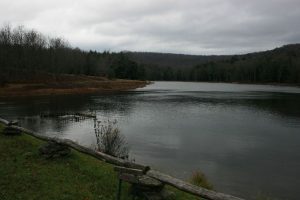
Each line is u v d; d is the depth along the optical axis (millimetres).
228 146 24484
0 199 8359
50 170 10664
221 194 7262
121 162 10516
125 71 155750
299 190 15516
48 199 8445
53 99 63312
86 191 9000
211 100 63719
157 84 154500
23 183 9508
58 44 113250
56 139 12156
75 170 10719
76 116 40188
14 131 15992
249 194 14805
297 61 161125
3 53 84938
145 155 21266
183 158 20812
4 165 11109
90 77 117062
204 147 24031
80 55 138000
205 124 34750
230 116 41188
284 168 19016
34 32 102750
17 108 48062
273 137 27938
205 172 17953
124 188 9203
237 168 18906
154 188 8148
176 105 54156
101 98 66375
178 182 7973
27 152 12672
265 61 176500
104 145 19344
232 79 188375
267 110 47312
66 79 99125
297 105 53844
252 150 23359
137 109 48188
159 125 33938
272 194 14922
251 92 91188
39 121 36062
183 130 31016
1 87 75375
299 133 29781
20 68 90625
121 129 31172
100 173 10383
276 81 160250
